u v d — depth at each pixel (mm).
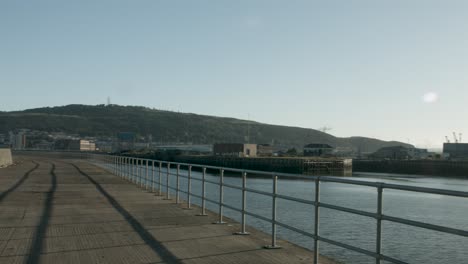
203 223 13484
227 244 10586
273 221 10164
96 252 9633
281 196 9875
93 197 20422
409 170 167375
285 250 10016
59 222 13422
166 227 12766
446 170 158125
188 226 12961
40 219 13953
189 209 16625
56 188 24812
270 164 158750
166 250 9906
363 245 24312
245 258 9273
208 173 104000
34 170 44250
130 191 23453
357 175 147250
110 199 19672
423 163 164500
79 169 46594
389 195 53438
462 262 21297
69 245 10281
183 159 181500
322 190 58625
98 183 28562
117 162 37469
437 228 5977
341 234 27047
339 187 64438
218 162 169125
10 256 9188
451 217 35125
